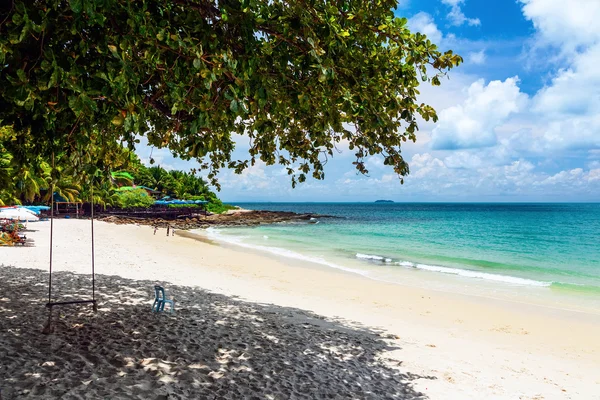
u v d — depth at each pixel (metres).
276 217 103.00
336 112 5.55
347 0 5.62
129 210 77.81
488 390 7.62
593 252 37.28
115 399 5.31
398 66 5.97
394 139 6.18
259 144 7.75
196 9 4.73
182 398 5.59
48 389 5.40
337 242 44.00
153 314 9.95
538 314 14.72
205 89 4.38
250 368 7.03
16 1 3.31
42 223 46.38
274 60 5.26
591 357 10.52
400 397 6.70
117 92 3.56
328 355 8.34
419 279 21.80
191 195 110.50
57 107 4.03
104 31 4.09
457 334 12.07
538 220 99.50
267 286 17.84
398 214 141.25
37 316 8.82
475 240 48.28
